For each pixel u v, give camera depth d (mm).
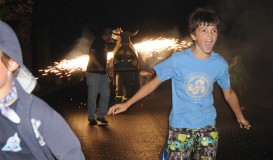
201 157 4469
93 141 8438
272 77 25312
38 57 24188
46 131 2447
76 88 21594
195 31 4266
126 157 7254
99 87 9930
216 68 4387
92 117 10141
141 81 14125
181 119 4449
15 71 2408
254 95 17094
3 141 2396
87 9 22766
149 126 10094
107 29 9695
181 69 4340
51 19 21688
